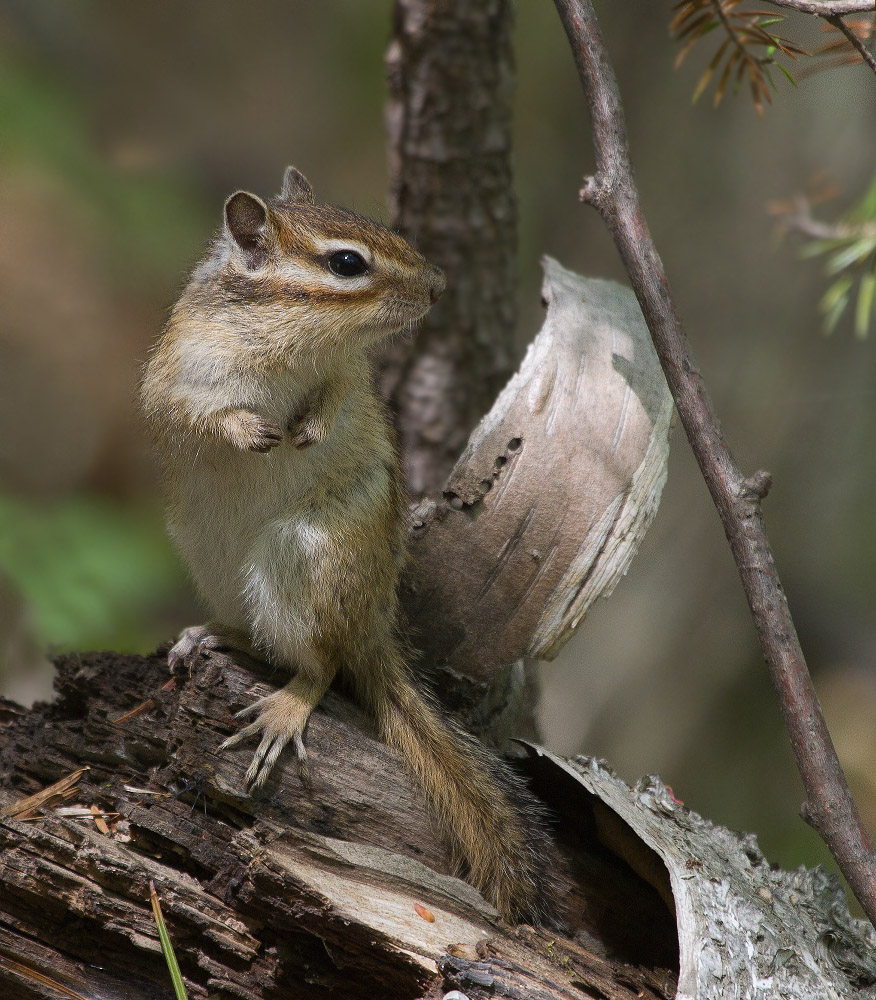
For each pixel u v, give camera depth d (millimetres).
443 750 8164
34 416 18219
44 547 15367
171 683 8555
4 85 19297
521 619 8742
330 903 6863
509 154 11922
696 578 17453
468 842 8000
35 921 7129
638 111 17438
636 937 7973
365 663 8422
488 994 6668
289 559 8344
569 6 7738
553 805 8547
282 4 26656
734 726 17594
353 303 8438
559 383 8859
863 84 16266
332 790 7848
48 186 19312
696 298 17234
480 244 11836
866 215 10594
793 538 18047
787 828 16828
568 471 8656
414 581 8820
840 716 18047
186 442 8641
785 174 16766
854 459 17484
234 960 7094
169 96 24469
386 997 7082
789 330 17031
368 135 26000
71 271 19484
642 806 8195
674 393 7387
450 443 12250
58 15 22938
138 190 20438
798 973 7109
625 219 7555
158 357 8883
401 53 11445
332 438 8594
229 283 8562
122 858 7152
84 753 7988
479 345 12094
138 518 17203
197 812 7598
